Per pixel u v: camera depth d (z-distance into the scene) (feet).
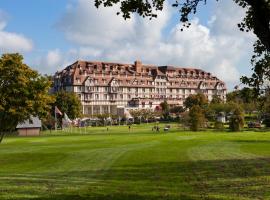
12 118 179.32
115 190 70.23
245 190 74.90
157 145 222.69
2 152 192.65
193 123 437.99
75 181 87.15
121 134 392.68
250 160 137.59
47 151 194.29
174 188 77.30
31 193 66.54
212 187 80.12
